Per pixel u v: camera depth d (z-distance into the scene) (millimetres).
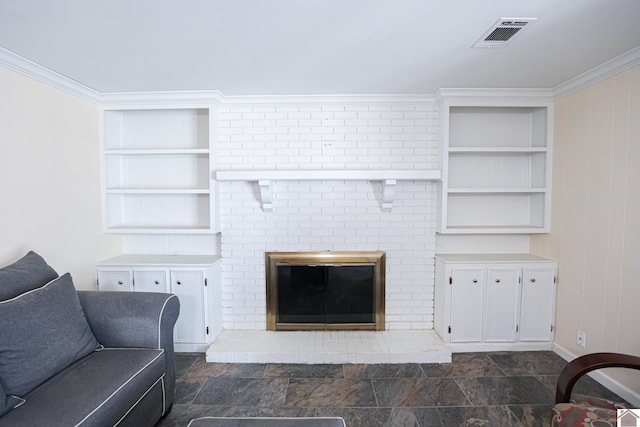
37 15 1641
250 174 2875
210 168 2979
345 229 3096
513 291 2863
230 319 3156
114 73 2430
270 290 3119
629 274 2164
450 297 2871
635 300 2125
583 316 2547
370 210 3092
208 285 2873
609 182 2311
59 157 2506
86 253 2793
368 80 2619
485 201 3252
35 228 2297
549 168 2912
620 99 2221
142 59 2191
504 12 1648
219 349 2762
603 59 2209
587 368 1582
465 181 3223
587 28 1800
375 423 2012
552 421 1480
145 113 3244
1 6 1555
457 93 2840
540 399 2240
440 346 2807
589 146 2488
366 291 3113
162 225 3287
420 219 3096
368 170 2922
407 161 3092
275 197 3088
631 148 2148
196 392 2328
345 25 1775
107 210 3021
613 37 1901
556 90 2770
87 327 1927
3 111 2061
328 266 3090
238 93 2938
